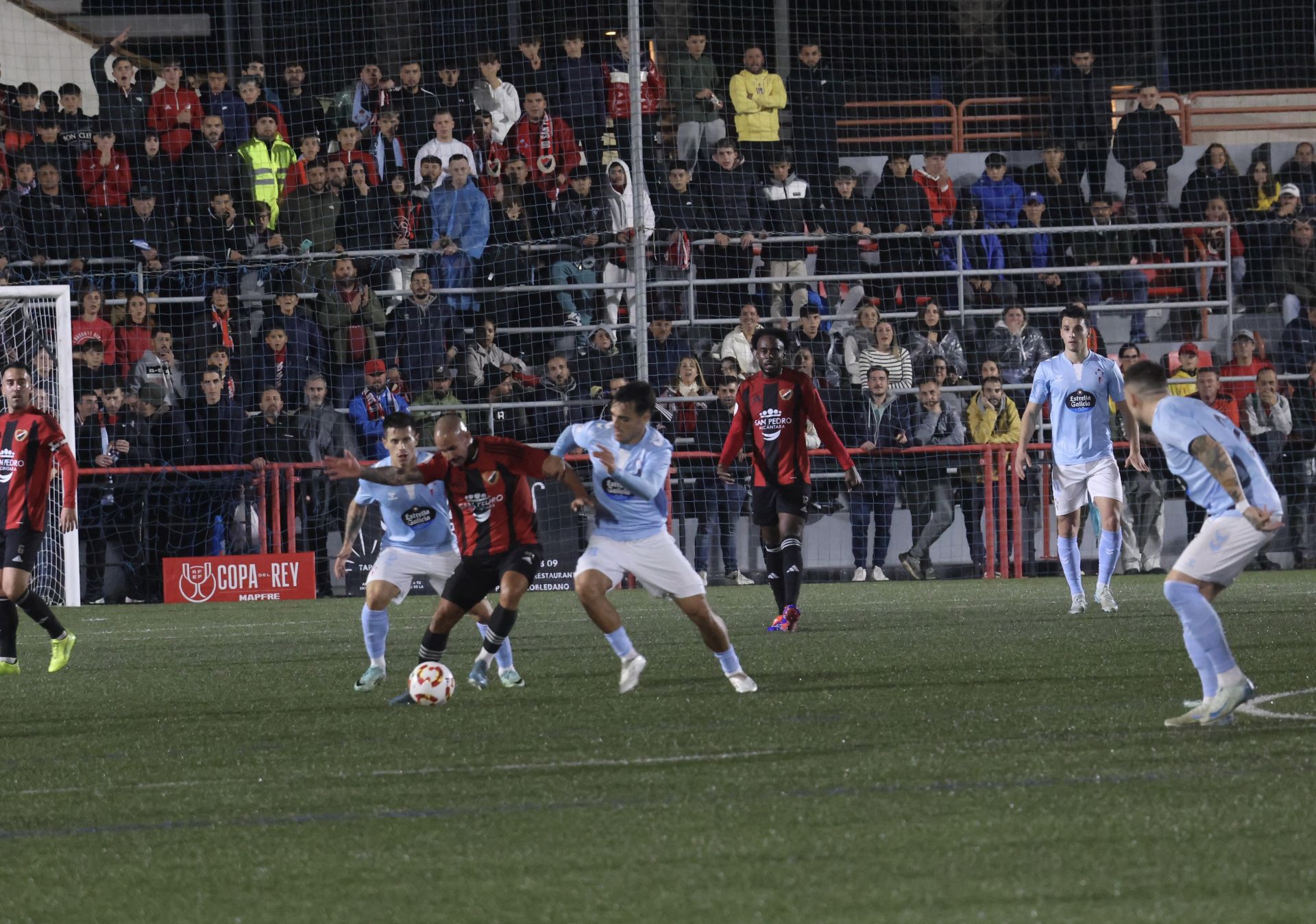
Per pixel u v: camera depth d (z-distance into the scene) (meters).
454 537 25.72
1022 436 37.56
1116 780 15.83
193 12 69.69
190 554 52.12
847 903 11.50
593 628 36.56
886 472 53.06
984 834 13.59
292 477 51.59
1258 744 17.84
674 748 18.64
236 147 56.47
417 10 65.81
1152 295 61.34
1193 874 12.09
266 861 13.37
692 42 59.97
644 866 12.76
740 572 53.59
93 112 67.88
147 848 14.04
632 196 55.38
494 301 55.50
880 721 20.38
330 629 39.19
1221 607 38.19
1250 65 70.25
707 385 53.41
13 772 18.48
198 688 27.06
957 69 70.12
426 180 56.25
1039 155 64.81
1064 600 41.69
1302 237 59.94
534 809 15.20
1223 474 18.45
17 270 54.25
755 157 59.72
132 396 52.66
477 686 25.25
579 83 57.56
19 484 30.41
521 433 53.03
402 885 12.41
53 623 30.73
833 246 57.84
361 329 53.59
